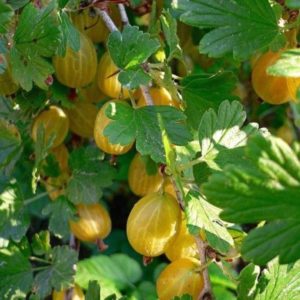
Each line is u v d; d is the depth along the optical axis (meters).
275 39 0.23
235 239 0.23
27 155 0.30
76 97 0.28
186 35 0.31
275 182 0.16
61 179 0.29
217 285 0.39
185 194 0.21
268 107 0.37
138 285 0.42
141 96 0.26
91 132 0.30
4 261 0.28
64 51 0.24
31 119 0.29
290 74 0.19
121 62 0.24
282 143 0.16
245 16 0.22
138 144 0.23
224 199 0.16
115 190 0.49
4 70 0.23
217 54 0.22
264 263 0.17
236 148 0.22
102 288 0.37
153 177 0.28
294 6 0.21
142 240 0.23
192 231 0.21
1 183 0.28
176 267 0.24
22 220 0.28
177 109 0.24
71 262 0.29
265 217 0.16
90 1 0.26
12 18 0.23
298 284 0.23
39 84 0.23
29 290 0.29
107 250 0.49
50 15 0.23
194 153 0.23
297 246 0.17
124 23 0.27
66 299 0.29
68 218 0.28
